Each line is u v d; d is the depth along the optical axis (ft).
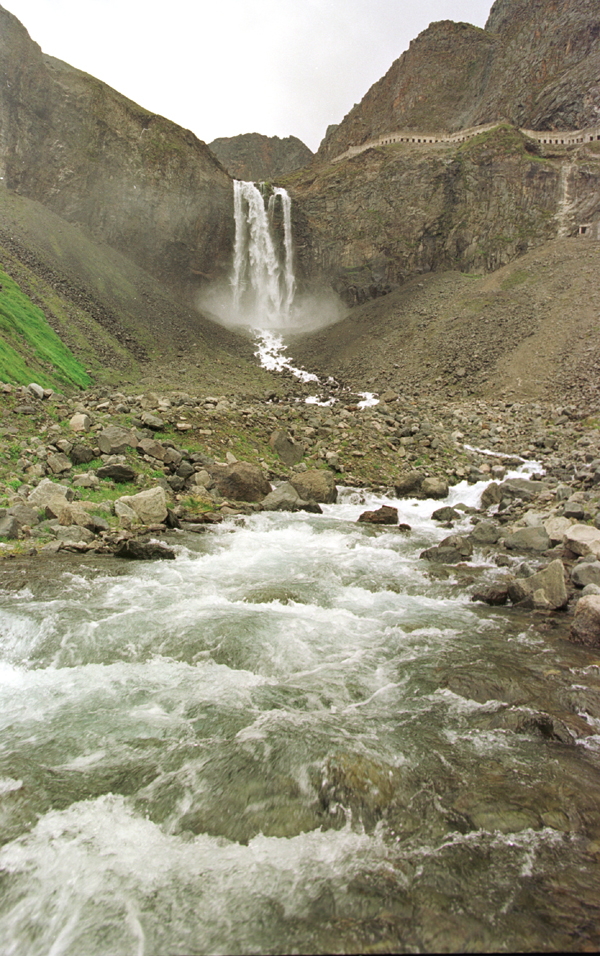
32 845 13.89
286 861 13.57
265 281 274.98
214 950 11.28
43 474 46.57
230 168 590.55
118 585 31.71
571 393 124.06
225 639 25.20
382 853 13.76
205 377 164.45
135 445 54.85
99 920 12.01
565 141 280.10
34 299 151.64
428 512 58.29
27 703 20.52
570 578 34.60
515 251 237.45
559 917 11.78
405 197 271.28
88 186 224.53
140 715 19.62
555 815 14.92
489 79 345.92
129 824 14.61
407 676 22.75
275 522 49.96
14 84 208.33
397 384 163.94
